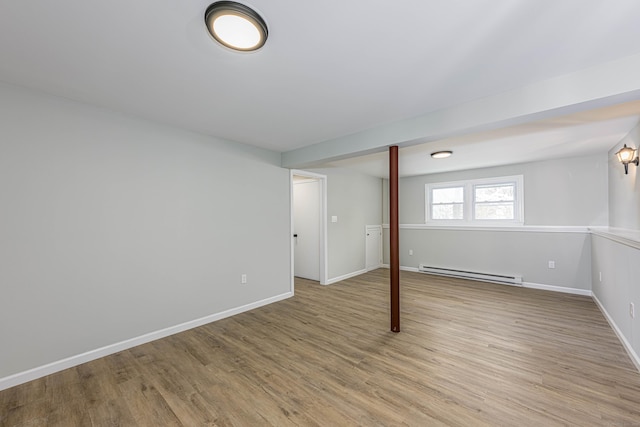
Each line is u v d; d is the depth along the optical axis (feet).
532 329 9.49
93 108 7.93
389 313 11.32
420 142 9.14
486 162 15.02
